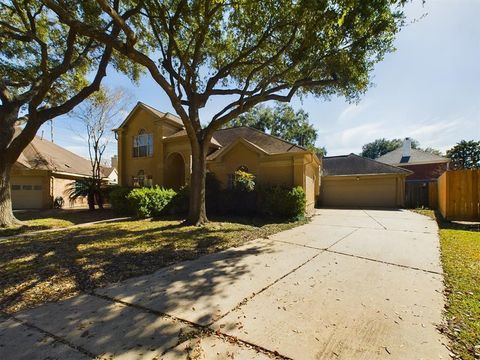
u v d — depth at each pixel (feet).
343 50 28.48
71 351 8.00
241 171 46.57
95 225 34.27
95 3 29.37
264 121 108.47
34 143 66.39
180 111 29.86
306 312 10.38
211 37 31.76
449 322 9.52
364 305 10.96
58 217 43.98
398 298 11.60
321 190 68.80
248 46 32.89
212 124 32.86
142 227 31.58
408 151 84.53
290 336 8.73
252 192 42.70
